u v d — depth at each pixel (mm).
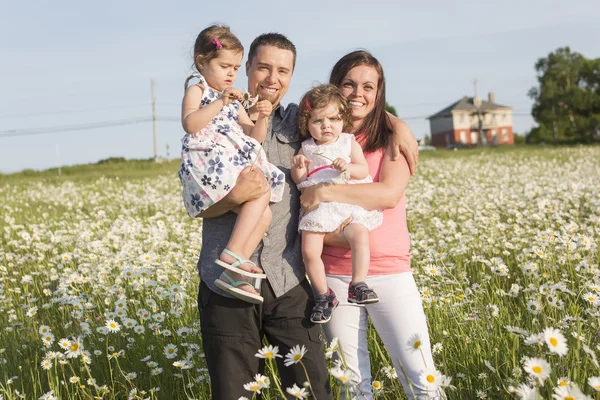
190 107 3199
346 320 3424
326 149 3428
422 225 8789
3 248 9062
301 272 3211
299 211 3395
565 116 80812
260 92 3338
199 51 3312
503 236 7133
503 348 3838
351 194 3320
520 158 26406
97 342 4547
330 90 3430
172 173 28500
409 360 3342
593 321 3887
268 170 3199
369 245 3342
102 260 6582
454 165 22953
